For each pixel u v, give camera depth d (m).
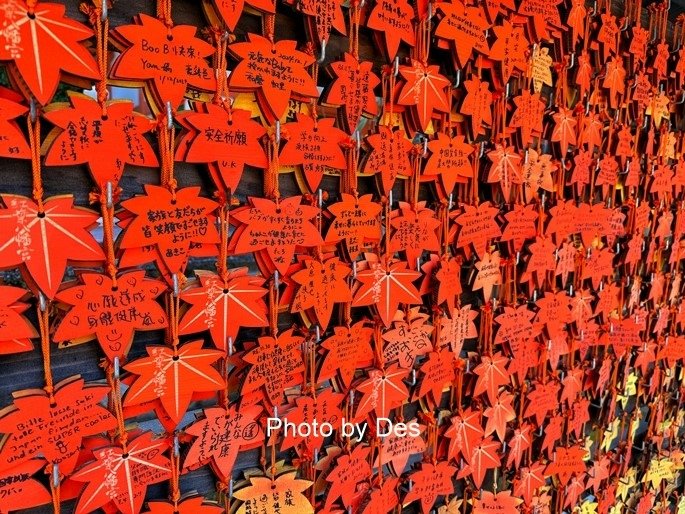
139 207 0.52
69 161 0.47
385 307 0.75
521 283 0.98
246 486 0.67
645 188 1.22
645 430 1.44
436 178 0.80
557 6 0.94
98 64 0.48
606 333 1.17
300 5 0.60
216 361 0.62
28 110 0.45
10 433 0.48
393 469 0.83
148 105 0.53
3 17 0.42
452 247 0.87
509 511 1.01
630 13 1.10
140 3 0.52
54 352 0.53
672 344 1.39
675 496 1.60
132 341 0.58
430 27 0.74
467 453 0.91
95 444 0.55
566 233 1.01
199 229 0.56
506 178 0.87
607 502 1.31
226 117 0.56
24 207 0.46
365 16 0.68
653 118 1.20
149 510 0.60
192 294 0.57
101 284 0.51
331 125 0.66
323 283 0.68
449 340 0.86
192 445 0.61
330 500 0.74
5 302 0.46
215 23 0.56
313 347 0.70
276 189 0.62
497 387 0.94
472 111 0.81
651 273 1.31
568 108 1.00
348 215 0.69
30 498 0.50
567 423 1.13
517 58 0.85
